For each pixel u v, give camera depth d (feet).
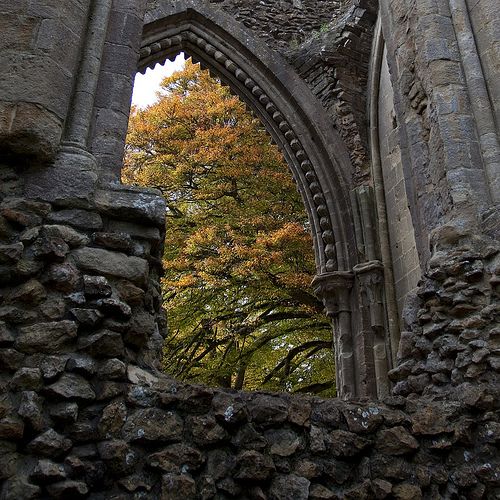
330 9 38.42
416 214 18.70
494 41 17.69
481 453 12.10
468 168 16.34
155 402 10.30
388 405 12.35
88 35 13.52
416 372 14.89
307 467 10.48
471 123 17.03
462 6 18.72
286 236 38.58
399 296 29.63
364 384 29.19
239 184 45.16
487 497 11.57
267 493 10.08
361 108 34.78
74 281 10.71
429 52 18.20
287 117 35.17
